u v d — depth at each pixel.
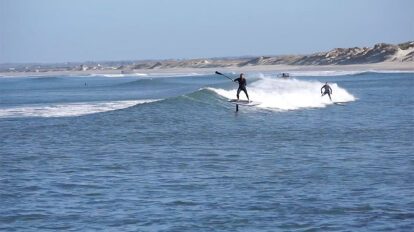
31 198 33.75
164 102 84.81
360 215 29.67
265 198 33.19
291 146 52.22
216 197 33.53
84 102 109.88
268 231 27.33
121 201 32.81
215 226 28.16
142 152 49.62
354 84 167.12
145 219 29.38
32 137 59.84
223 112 80.12
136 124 69.19
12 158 47.31
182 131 63.19
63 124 70.19
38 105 104.94
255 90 97.12
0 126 70.38
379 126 67.00
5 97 138.50
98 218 29.61
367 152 48.59
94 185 36.91
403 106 93.56
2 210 31.14
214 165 43.31
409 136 58.16
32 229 28.03
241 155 47.66
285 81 111.19
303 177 38.72
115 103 104.06
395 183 36.59
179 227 28.03
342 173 39.88
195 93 88.19
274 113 81.38
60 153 49.56
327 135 59.41
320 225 28.11
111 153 49.25
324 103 97.00
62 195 34.41
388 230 27.33
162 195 34.12
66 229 27.98
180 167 42.69
